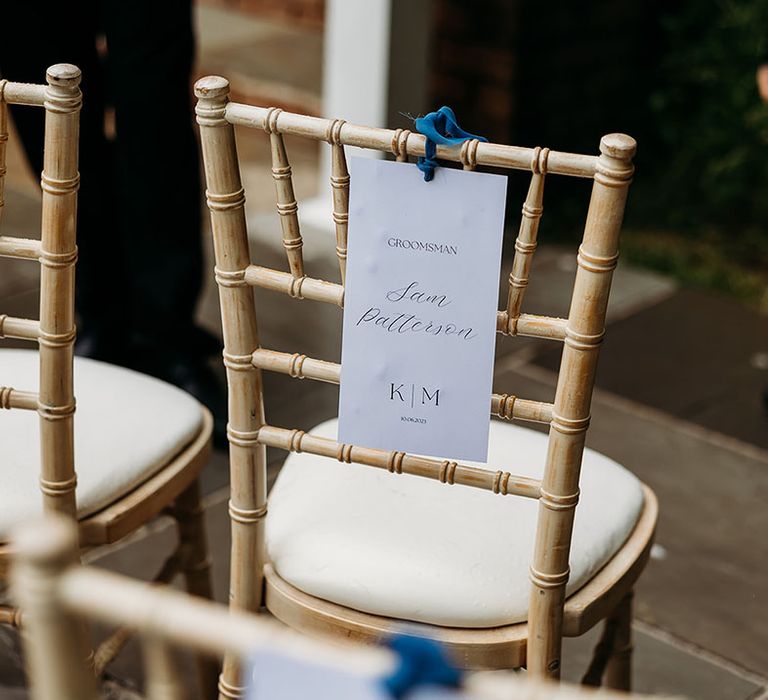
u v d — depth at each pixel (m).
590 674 1.53
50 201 1.24
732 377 2.96
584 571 1.32
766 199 3.85
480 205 1.12
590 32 3.86
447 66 3.85
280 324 3.06
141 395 1.59
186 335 2.51
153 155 2.34
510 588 1.28
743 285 3.53
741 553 2.29
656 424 2.73
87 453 1.46
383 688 0.62
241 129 4.34
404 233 1.14
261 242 3.49
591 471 1.47
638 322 3.22
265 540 1.37
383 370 1.21
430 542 1.32
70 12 2.32
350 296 1.18
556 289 3.41
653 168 4.13
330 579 1.30
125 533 1.43
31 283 3.17
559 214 3.86
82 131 2.41
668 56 3.95
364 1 3.30
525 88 3.80
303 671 0.65
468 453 1.23
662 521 2.37
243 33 4.80
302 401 2.70
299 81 4.36
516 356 3.01
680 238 3.82
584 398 1.16
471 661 1.27
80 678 0.69
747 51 3.78
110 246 2.53
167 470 1.50
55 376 1.30
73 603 0.66
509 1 3.64
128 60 2.26
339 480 1.43
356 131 1.11
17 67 2.34
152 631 0.67
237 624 0.66
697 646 2.04
